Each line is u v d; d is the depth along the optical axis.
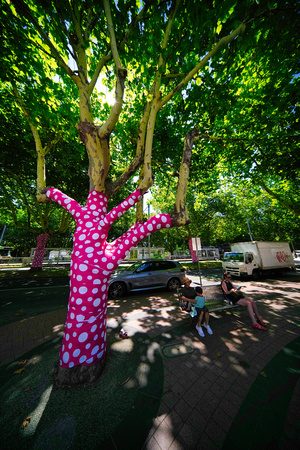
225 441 1.51
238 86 5.24
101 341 2.41
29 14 2.62
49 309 5.04
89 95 2.87
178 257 29.11
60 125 6.09
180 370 2.45
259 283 8.95
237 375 2.35
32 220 20.38
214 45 3.23
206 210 15.41
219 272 13.25
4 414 1.76
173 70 4.21
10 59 3.95
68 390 2.08
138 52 3.46
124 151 7.75
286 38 3.33
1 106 6.23
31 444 1.48
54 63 5.02
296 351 2.89
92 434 1.56
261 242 10.56
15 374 2.37
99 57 4.27
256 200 15.80
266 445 1.47
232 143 6.84
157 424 1.66
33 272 11.34
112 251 2.60
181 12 2.98
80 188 10.63
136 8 3.11
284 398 1.95
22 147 7.64
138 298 6.14
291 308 4.95
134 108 6.12
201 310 3.55
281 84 4.48
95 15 2.97
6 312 4.79
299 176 6.93
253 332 3.59
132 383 2.20
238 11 2.74
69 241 27.34
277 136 5.90
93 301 2.34
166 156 7.36
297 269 14.48
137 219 6.25
